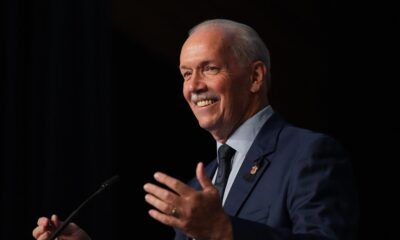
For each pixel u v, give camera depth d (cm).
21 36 1111
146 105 1465
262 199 486
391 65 1435
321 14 1491
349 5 1461
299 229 442
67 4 1158
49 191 1088
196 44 546
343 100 1474
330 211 447
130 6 1461
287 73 1508
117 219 1416
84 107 1146
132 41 1462
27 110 1100
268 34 1502
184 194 379
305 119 1499
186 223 378
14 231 1056
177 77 1478
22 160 1084
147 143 1456
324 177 466
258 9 1499
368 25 1448
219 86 536
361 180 1447
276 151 510
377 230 1428
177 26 1468
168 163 1463
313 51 1499
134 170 1447
